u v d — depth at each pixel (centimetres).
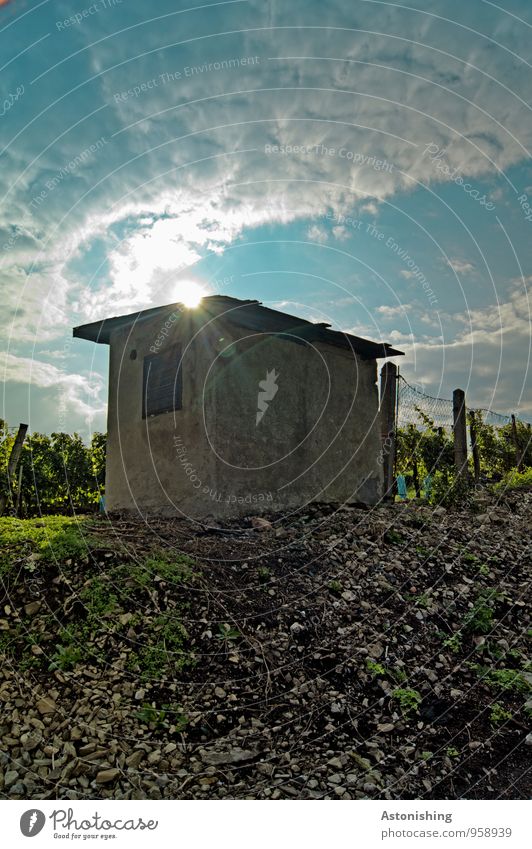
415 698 522
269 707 489
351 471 1066
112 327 977
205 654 527
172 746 439
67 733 438
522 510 1037
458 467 1097
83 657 502
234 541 752
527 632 647
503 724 507
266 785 414
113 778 407
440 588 712
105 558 613
